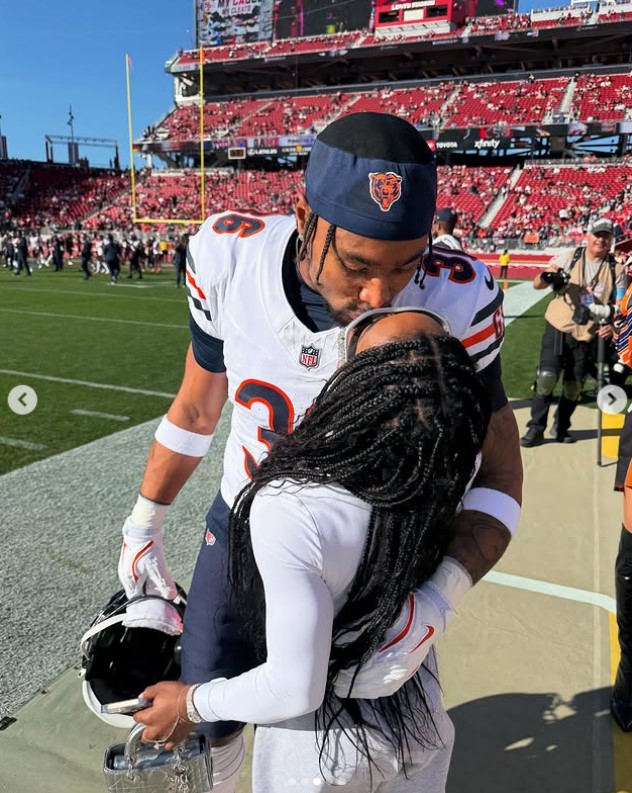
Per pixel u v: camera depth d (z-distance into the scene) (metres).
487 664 2.37
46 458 4.48
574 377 4.66
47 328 10.56
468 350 1.23
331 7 38.56
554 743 2.02
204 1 41.19
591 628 2.57
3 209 37.75
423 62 39.44
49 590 2.82
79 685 2.26
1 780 1.88
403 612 1.01
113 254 19.36
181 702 1.07
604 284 4.42
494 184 32.19
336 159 0.98
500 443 1.27
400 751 1.13
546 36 33.41
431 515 0.94
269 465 0.99
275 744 1.15
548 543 3.25
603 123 30.55
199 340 1.44
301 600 0.90
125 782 1.13
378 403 0.89
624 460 2.35
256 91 44.84
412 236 0.99
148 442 4.87
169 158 42.38
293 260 1.21
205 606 1.40
